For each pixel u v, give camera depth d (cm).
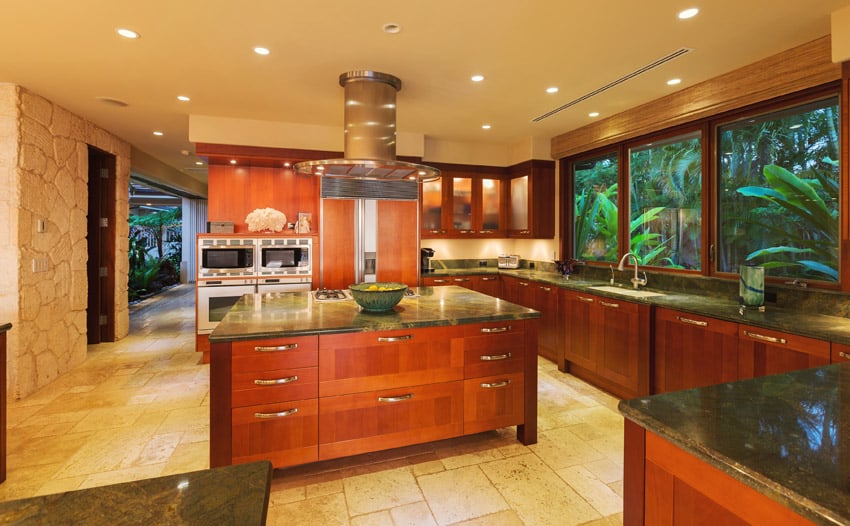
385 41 252
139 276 876
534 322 257
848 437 92
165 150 571
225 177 467
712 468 89
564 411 312
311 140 441
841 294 238
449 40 251
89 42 254
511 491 212
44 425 285
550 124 439
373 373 223
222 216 466
